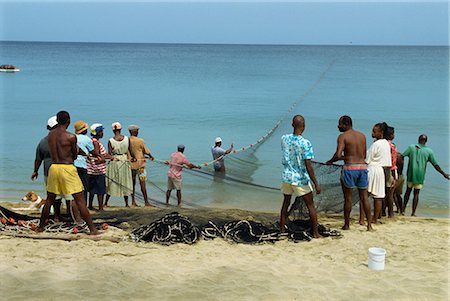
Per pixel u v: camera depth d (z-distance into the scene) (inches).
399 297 220.7
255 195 419.8
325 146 742.5
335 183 369.7
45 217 307.1
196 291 223.3
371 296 222.4
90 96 1338.6
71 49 6796.3
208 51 6299.2
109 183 401.4
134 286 228.1
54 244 286.2
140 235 305.9
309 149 305.3
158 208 398.9
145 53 5300.2
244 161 460.8
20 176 567.2
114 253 273.7
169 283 233.5
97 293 219.0
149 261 263.7
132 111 1069.1
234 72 2304.4
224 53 5462.6
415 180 417.4
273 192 417.1
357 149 332.8
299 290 227.1
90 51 5905.5
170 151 706.2
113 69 2504.9
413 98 1298.0
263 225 336.2
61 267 247.6
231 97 1333.7
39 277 231.9
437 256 283.9
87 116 1002.1
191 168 419.5
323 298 219.6
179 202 416.5
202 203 421.7
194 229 308.7
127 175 402.0
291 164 310.0
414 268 262.5
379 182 353.4
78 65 2878.9
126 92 1438.2
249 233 315.3
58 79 1870.1
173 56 4453.7
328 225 350.9
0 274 233.3
